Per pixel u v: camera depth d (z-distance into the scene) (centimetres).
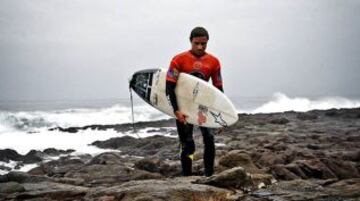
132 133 2128
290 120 2488
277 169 563
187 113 477
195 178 449
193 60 475
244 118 2591
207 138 473
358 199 364
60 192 419
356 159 791
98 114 3950
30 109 5150
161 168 658
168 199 351
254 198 376
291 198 373
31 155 1244
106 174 588
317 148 1032
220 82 493
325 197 375
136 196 366
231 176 403
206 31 473
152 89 533
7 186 446
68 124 3300
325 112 3139
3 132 2239
